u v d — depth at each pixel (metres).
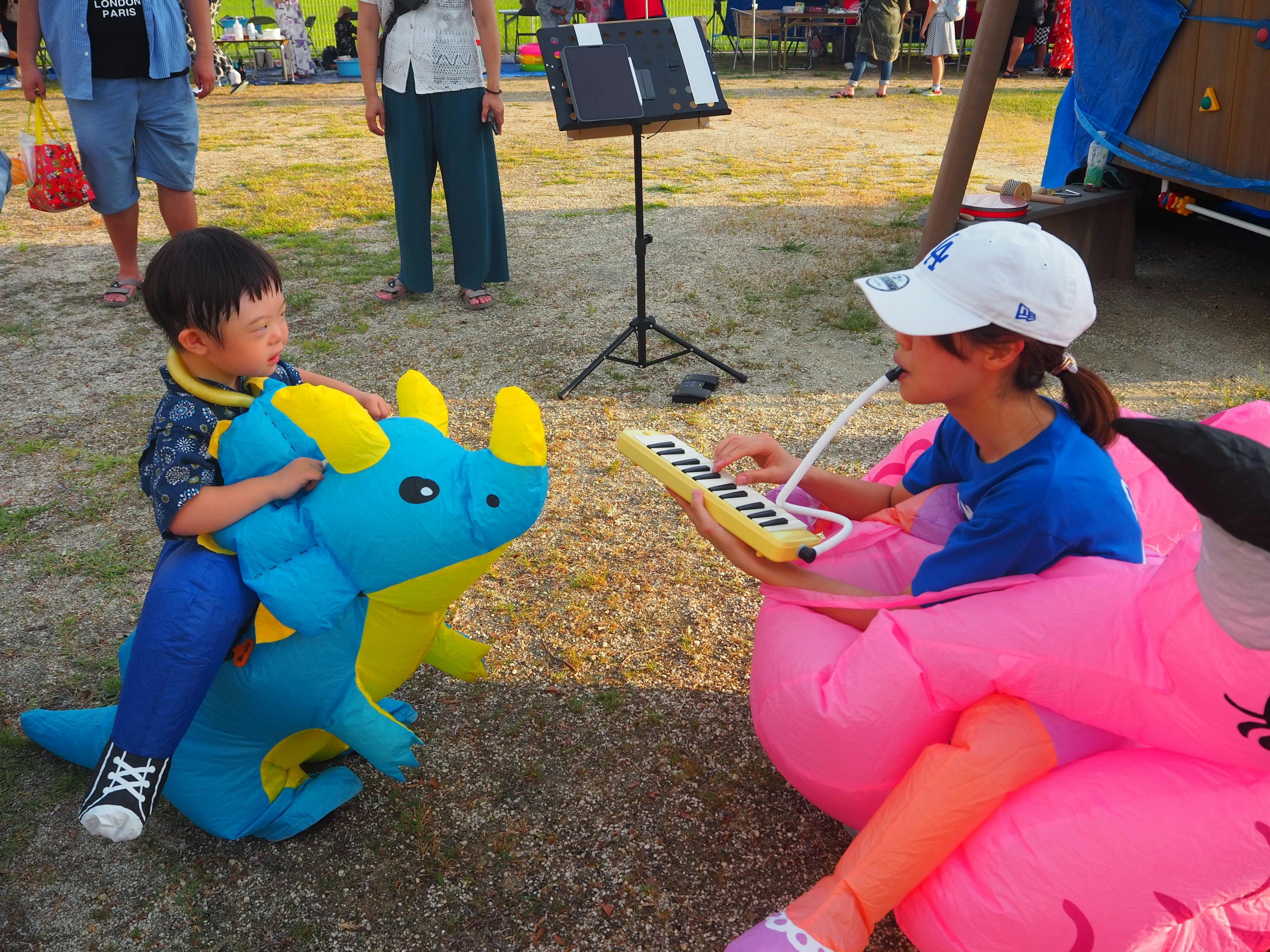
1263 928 1.87
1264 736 1.61
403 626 2.17
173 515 1.98
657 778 2.64
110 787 1.98
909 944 2.18
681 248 7.07
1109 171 6.41
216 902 2.30
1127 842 1.72
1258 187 5.45
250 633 2.11
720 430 4.53
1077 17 6.40
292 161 9.97
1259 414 2.49
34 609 3.33
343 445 1.99
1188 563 1.64
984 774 1.80
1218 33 5.49
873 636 1.94
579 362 5.23
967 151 5.76
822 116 12.30
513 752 2.73
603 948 2.18
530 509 2.05
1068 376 1.92
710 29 20.12
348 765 2.70
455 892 2.32
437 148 5.69
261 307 2.05
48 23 5.52
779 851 2.42
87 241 7.55
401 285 6.22
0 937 2.21
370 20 5.46
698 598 3.37
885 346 5.40
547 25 15.61
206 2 5.98
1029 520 1.84
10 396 4.91
